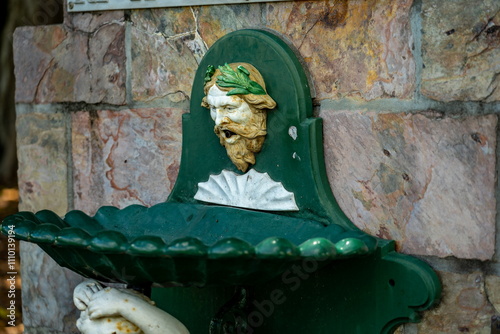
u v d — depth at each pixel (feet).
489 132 6.75
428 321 7.25
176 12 8.72
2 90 27.48
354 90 7.52
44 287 10.32
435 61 6.98
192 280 6.98
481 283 6.93
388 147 7.34
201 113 8.48
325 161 7.79
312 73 7.77
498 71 6.66
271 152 7.94
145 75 9.08
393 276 7.20
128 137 9.32
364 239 7.10
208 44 8.52
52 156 9.97
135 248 6.54
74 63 9.62
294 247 6.42
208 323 8.77
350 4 7.45
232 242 6.39
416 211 7.23
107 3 9.17
